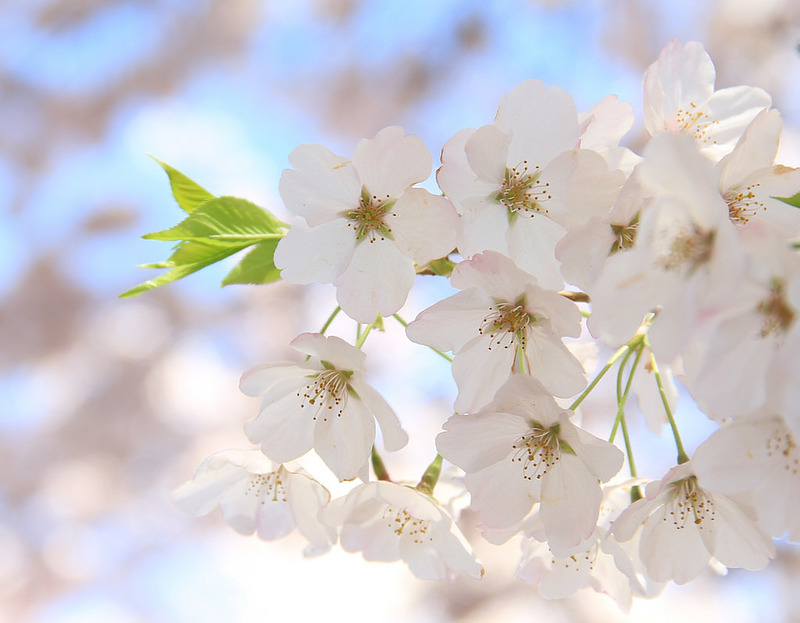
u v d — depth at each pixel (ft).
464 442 1.16
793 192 1.14
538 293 1.15
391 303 1.20
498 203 1.18
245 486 1.29
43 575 3.58
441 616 3.35
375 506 1.22
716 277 1.04
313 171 1.20
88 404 3.72
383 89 3.90
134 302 3.90
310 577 3.53
